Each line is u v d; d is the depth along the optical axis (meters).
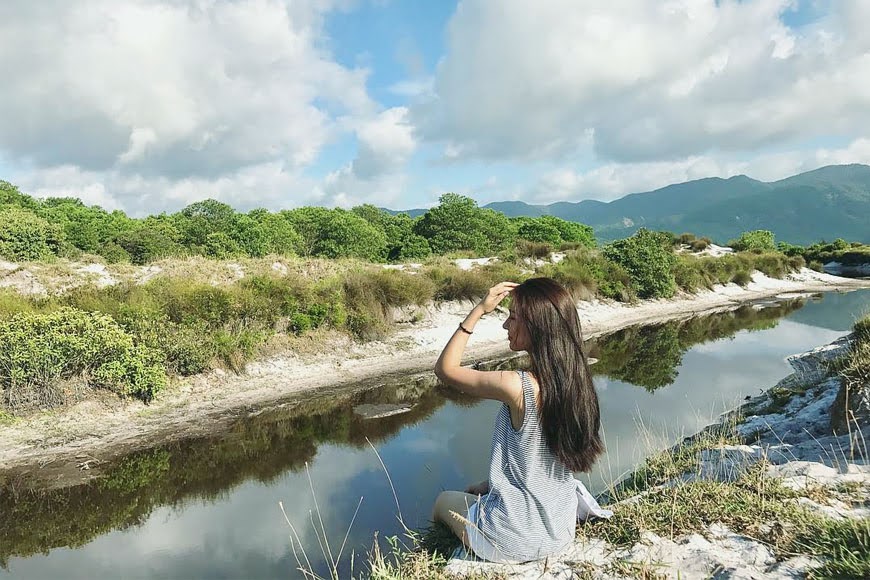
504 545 2.77
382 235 51.97
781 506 3.18
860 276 43.59
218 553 5.00
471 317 2.70
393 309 15.67
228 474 6.95
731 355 14.53
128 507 6.05
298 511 5.85
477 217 51.41
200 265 16.39
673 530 3.04
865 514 3.08
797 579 2.43
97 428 8.44
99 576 4.67
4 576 4.70
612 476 6.16
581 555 2.86
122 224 46.16
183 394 10.07
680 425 8.36
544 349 2.61
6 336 8.59
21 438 7.89
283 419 9.23
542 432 2.65
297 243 44.66
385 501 6.05
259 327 12.55
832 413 5.93
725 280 30.39
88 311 10.59
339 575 4.56
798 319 21.25
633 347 15.95
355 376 11.98
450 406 9.98
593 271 23.61
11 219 18.92
